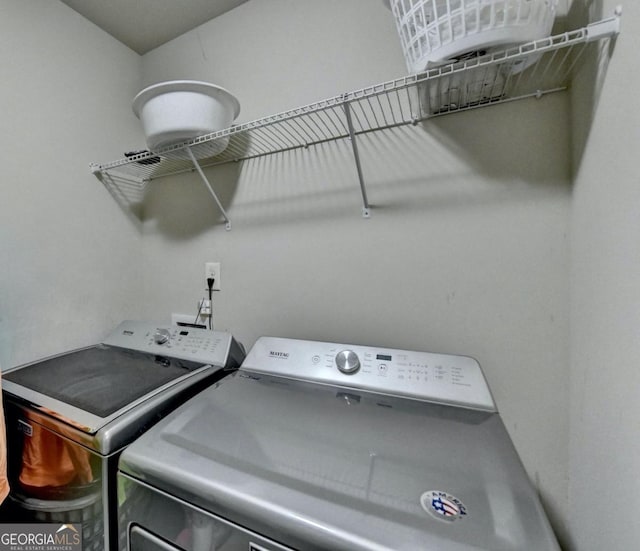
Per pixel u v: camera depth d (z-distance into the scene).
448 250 1.02
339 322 1.20
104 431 0.72
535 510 0.48
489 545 0.42
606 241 0.63
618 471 0.57
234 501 0.52
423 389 0.87
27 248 1.23
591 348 0.72
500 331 0.96
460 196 1.00
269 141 1.27
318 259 1.23
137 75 1.67
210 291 1.48
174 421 0.74
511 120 0.94
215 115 1.11
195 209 1.52
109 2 1.36
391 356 0.96
